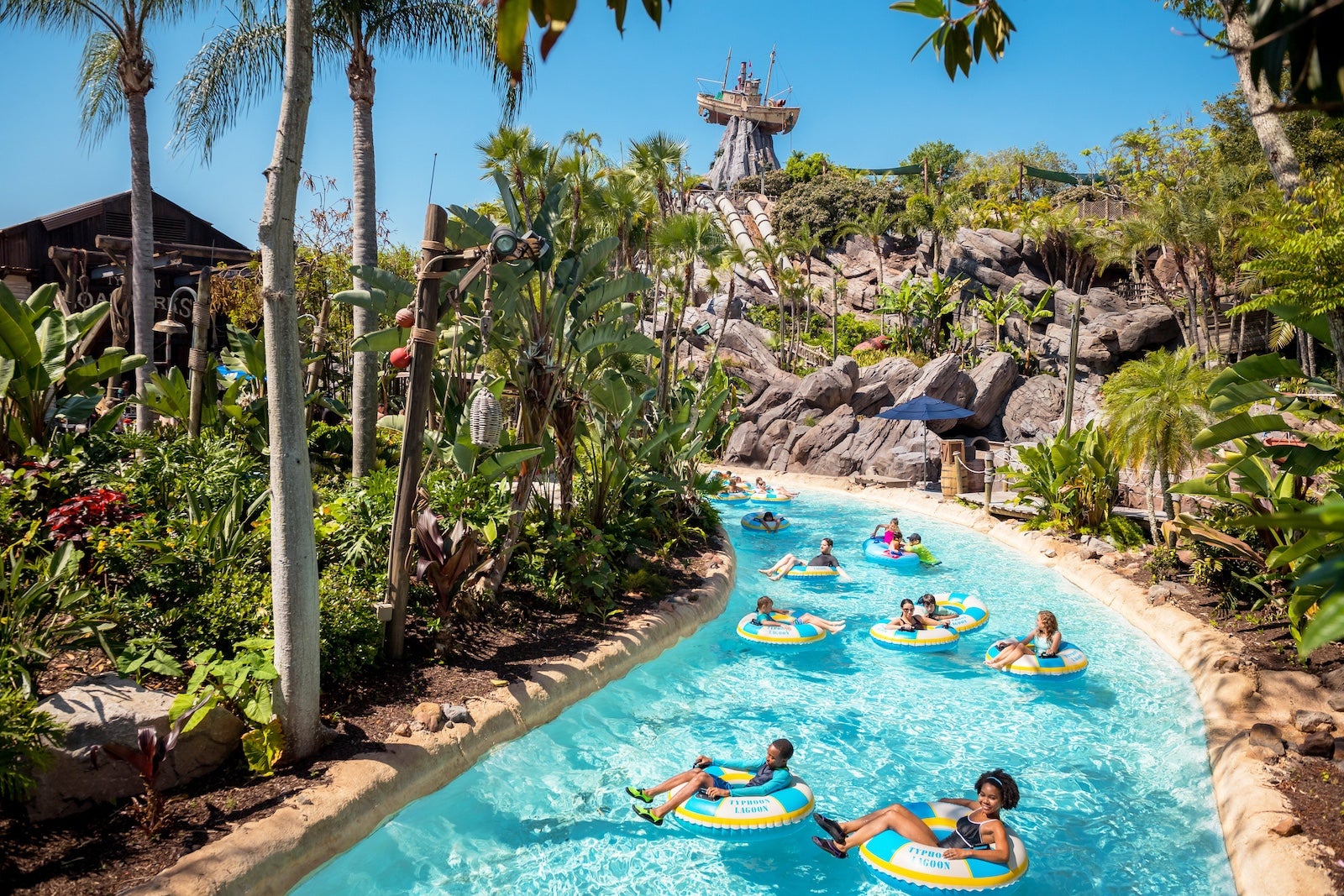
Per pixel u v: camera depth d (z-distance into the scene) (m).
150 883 5.53
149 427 14.00
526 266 10.19
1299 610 8.98
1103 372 35.97
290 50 7.27
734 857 7.14
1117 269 41.31
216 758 7.00
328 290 21.56
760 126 106.88
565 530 12.11
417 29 13.77
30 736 5.81
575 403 12.36
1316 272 8.59
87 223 26.39
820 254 64.12
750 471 32.50
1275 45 1.74
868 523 24.06
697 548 16.88
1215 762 8.40
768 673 11.68
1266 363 9.59
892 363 34.50
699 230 18.41
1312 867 6.09
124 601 7.72
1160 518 18.91
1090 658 12.13
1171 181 42.97
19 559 7.11
